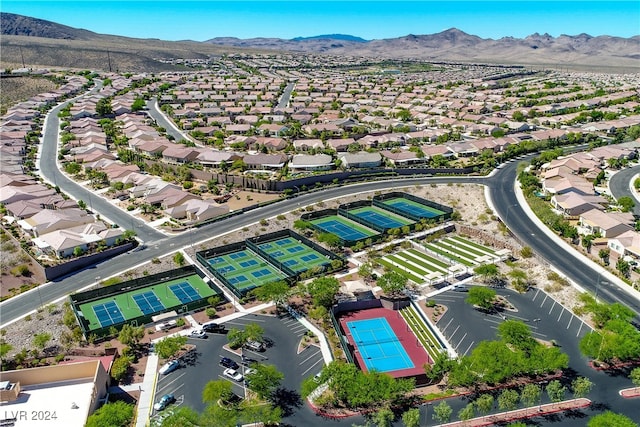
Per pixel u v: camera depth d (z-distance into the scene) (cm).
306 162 19875
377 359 8925
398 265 12475
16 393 7388
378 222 15312
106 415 6806
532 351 8412
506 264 12344
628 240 12156
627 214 14400
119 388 8056
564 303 10612
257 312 10344
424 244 13650
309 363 8700
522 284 11256
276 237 14262
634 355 8375
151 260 12700
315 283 10556
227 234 14225
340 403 7781
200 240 13862
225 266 12588
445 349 9125
